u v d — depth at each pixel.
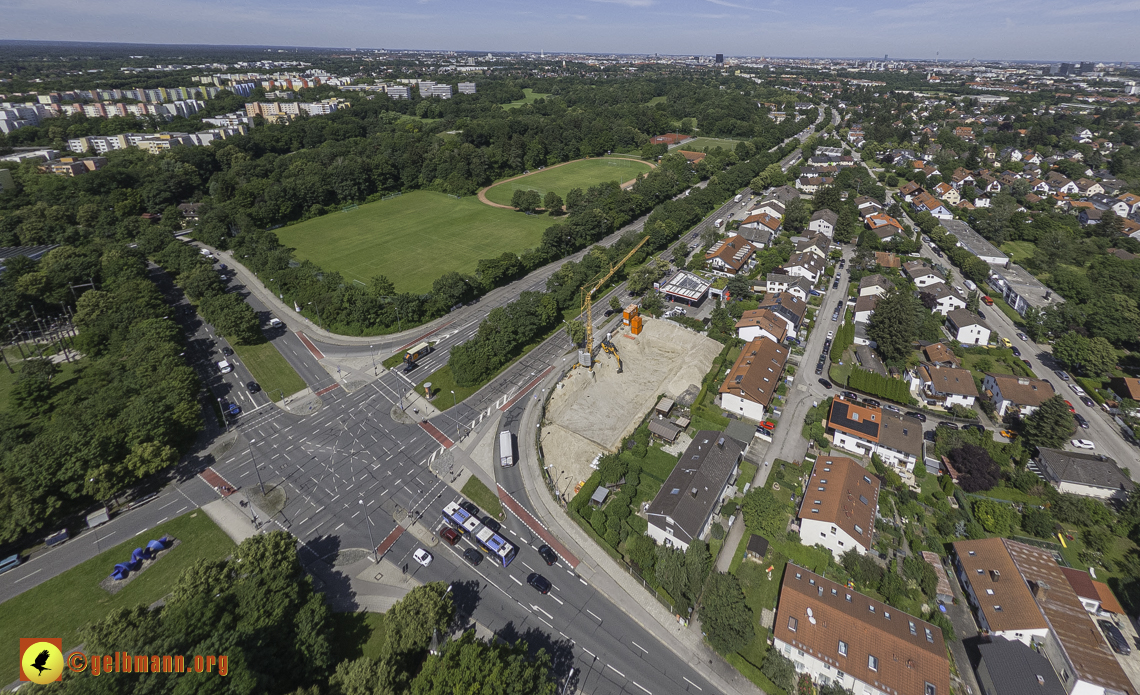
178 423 109.75
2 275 159.00
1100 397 122.50
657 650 75.69
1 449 101.19
